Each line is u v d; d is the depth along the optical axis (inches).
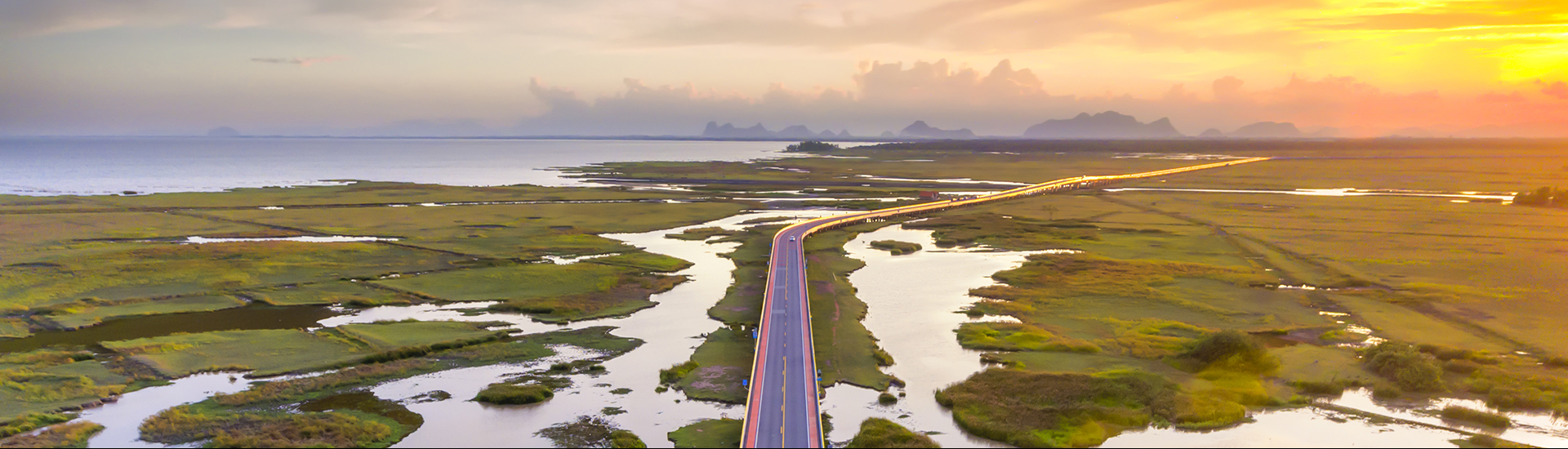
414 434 2146.9
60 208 7037.4
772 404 2180.1
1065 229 6067.9
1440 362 2679.6
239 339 2945.4
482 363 2733.8
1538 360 2719.0
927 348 2940.5
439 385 2527.1
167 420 2164.1
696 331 3161.9
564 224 6284.5
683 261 4670.3
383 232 5807.1
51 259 4471.0
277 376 2573.8
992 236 5718.5
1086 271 4311.0
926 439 2086.6
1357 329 3144.7
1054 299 3686.0
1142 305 3548.2
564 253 4948.3
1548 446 2052.2
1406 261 4603.8
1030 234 5802.2
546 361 2775.6
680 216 6899.6
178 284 3863.2
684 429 2172.7
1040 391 2397.9
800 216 7066.9
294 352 2802.7
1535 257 4734.3
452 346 2898.6
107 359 2706.7
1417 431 2160.4
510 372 2650.1
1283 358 2733.8
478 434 2148.1
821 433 1993.1
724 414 2294.5
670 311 3491.6
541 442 2110.0
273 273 4148.6
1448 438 2114.9
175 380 2524.6
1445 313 3368.6
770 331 2888.8
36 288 3740.2
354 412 2272.4
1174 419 2222.0
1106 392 2388.0
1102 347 2901.1
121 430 2139.5
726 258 4857.3
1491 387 2405.3
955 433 2177.7
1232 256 4849.9
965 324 3225.9
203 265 4335.6
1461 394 2401.6
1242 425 2209.6
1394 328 3122.5
